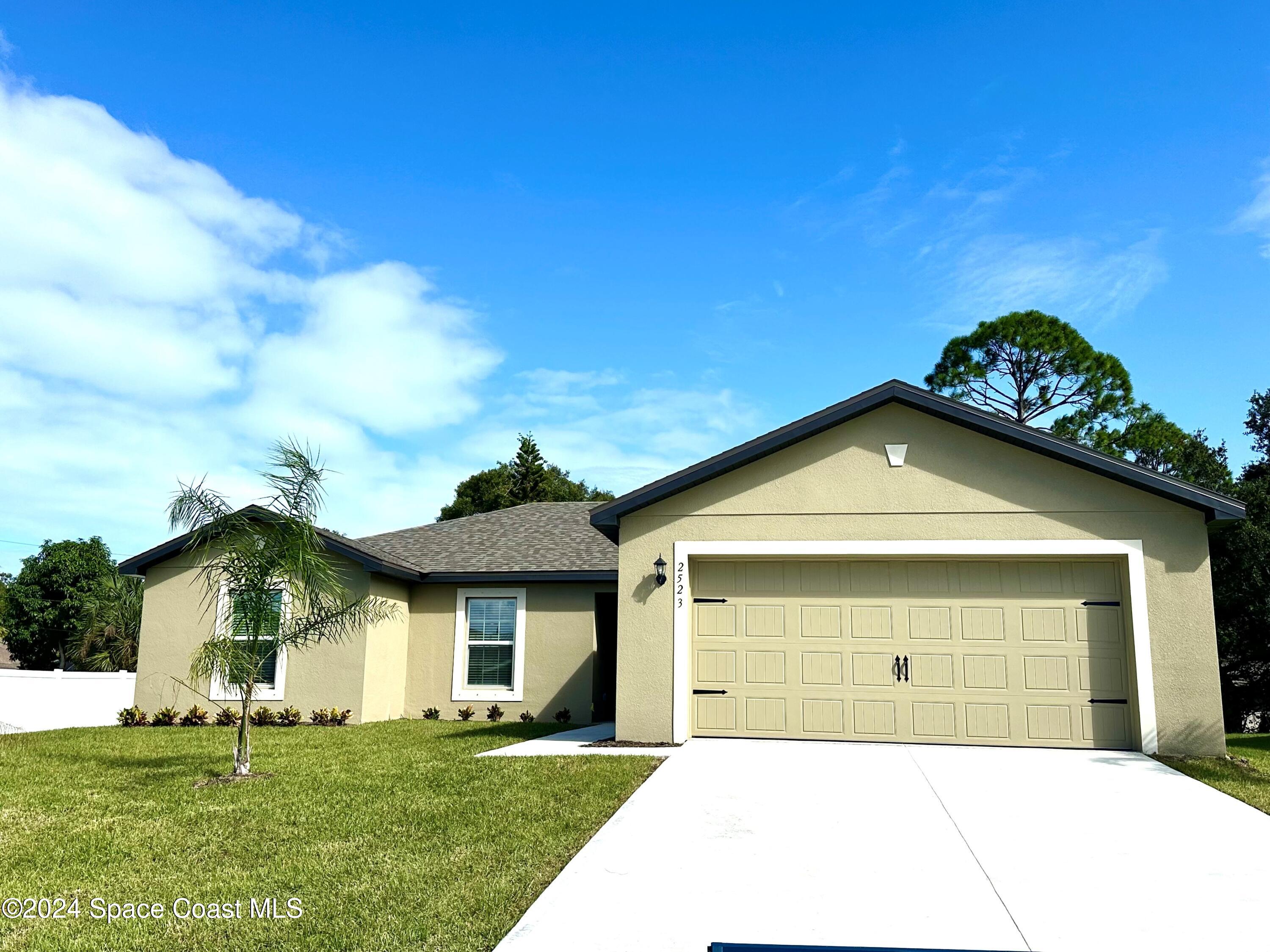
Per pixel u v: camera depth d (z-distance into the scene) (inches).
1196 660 422.6
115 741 542.6
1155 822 296.4
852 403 461.4
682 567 475.5
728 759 405.1
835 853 262.5
